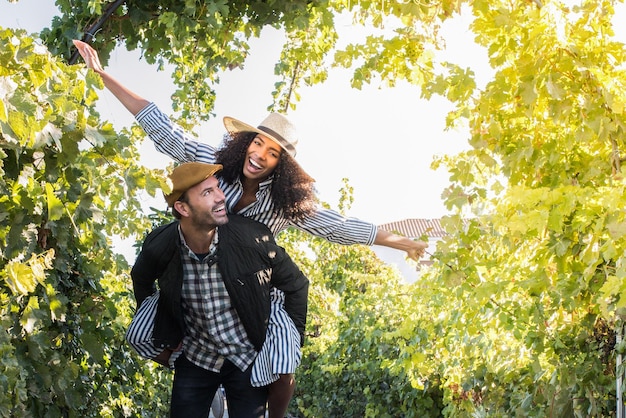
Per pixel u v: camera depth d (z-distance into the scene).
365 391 7.45
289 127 3.46
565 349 3.39
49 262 2.54
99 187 3.33
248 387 3.40
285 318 3.41
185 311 3.34
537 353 3.46
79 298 3.68
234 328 3.33
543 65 2.65
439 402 6.57
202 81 6.08
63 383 2.98
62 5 4.27
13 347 2.42
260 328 3.28
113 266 4.02
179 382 3.46
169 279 3.24
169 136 3.58
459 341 4.69
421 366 4.90
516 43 2.76
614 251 2.36
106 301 3.86
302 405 9.86
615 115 2.64
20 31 2.49
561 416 3.38
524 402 3.75
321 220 3.58
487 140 2.95
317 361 8.96
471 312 3.77
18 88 2.35
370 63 3.17
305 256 10.48
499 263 3.37
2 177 2.51
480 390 4.52
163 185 2.66
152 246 3.25
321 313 9.89
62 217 2.88
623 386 2.81
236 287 3.21
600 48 2.69
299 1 4.78
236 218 3.35
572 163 2.96
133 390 4.80
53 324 3.43
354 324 7.90
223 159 3.45
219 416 5.96
